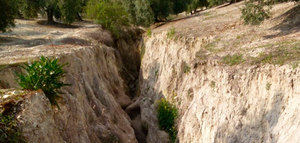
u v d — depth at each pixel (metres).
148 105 15.34
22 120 4.65
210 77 9.76
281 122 6.33
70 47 14.20
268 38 10.58
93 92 11.99
